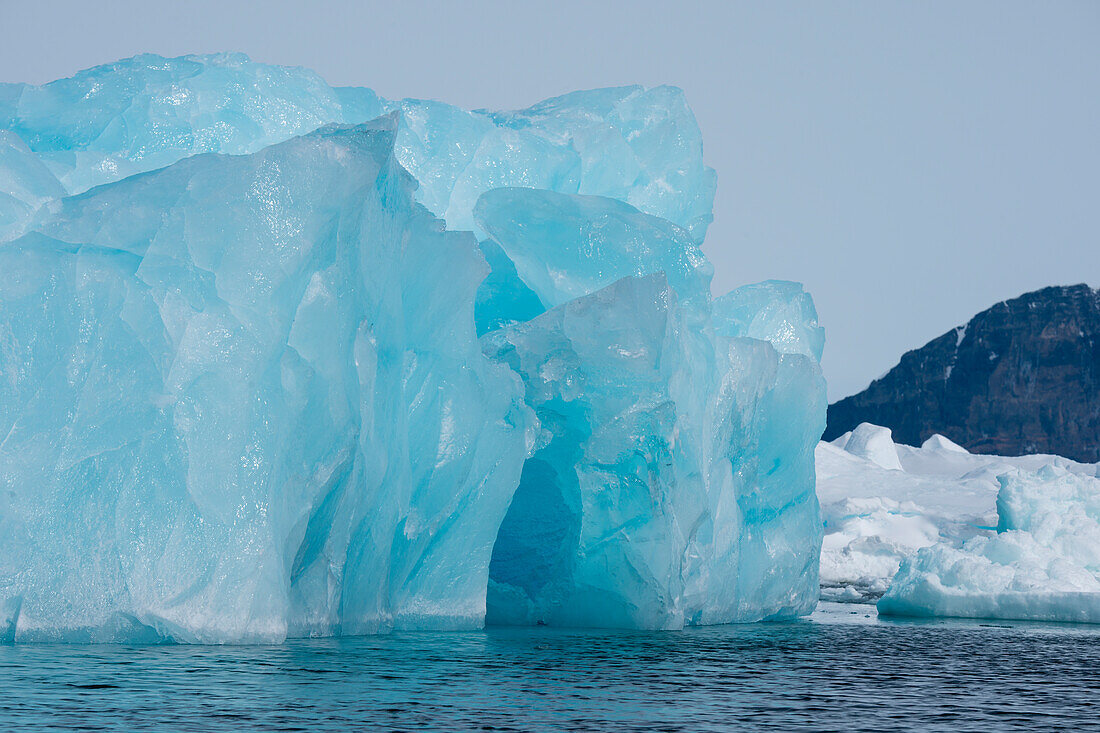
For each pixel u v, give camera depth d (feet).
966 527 308.40
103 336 94.53
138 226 98.53
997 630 154.40
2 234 101.35
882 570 286.46
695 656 107.76
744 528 159.02
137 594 92.53
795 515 166.40
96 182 116.26
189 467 95.14
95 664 82.12
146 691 72.28
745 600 159.22
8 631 91.04
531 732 65.26
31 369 93.40
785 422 161.89
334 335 102.73
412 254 120.88
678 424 136.46
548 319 133.28
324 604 106.83
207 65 134.51
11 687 72.18
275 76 136.26
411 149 146.72
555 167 154.10
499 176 150.20
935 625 162.91
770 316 170.40
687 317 143.23
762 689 86.48
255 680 78.33
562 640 117.39
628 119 165.68
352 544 109.19
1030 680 97.76
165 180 100.48
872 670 102.06
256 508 96.53
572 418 133.80
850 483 368.68
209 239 97.96
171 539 93.91
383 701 73.10
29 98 131.85
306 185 100.63
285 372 100.17
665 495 132.77
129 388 93.91
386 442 111.96
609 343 131.85
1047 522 190.60
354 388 104.42
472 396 122.21
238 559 95.55
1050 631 153.89
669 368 133.90
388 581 117.91
